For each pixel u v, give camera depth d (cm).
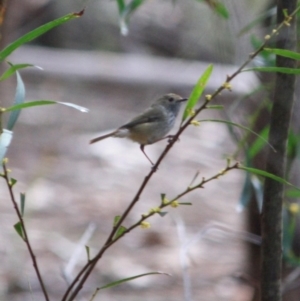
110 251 1192
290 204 606
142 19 2575
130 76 2033
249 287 1020
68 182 1546
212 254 1198
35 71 2089
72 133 1916
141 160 1755
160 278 1092
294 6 384
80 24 2558
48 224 1289
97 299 989
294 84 386
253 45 553
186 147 1856
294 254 694
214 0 541
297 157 608
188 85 1934
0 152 322
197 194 1561
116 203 1458
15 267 1065
